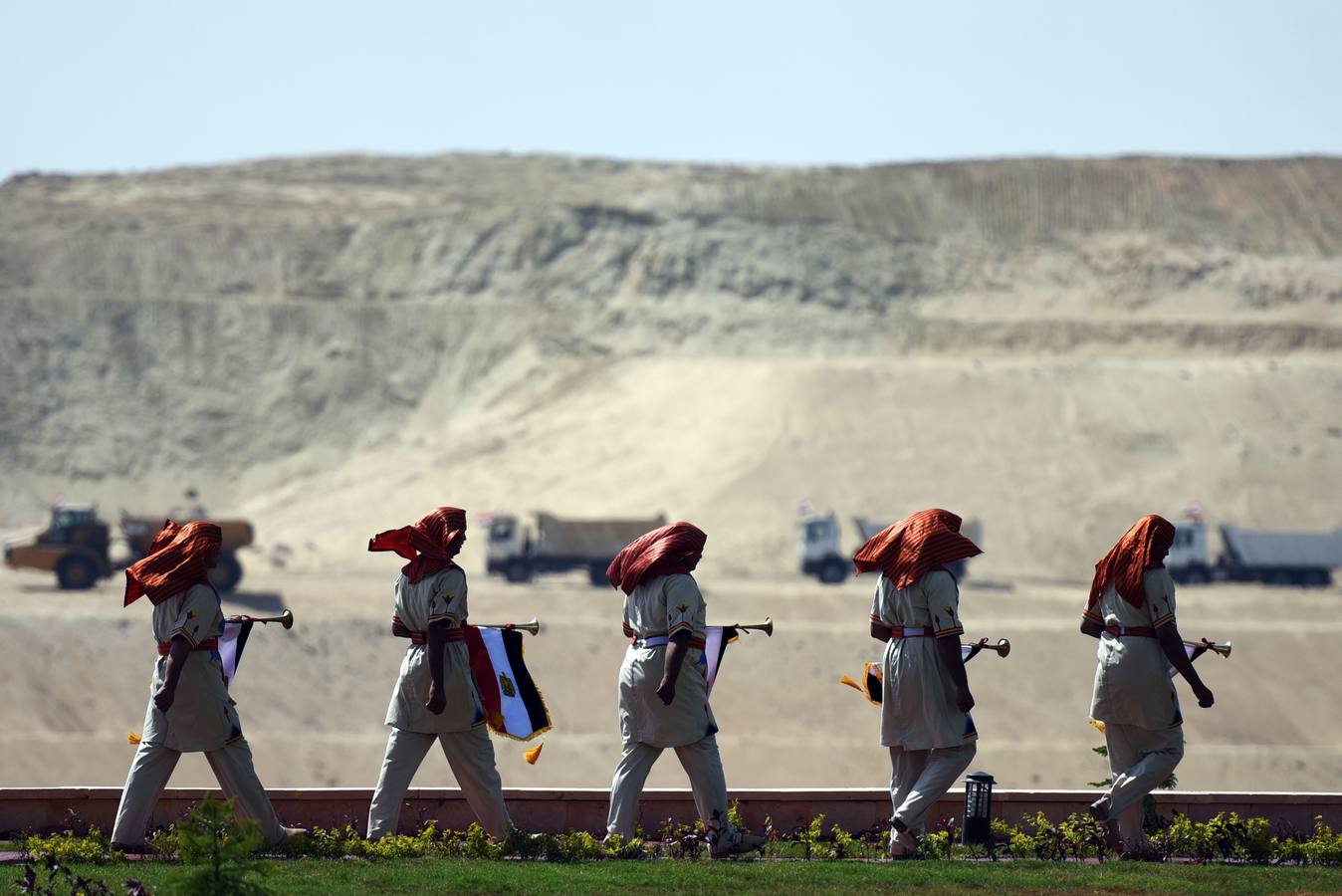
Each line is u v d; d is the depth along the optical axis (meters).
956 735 44.75
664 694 44.62
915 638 45.00
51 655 197.00
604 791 51.19
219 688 44.53
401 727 46.28
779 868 41.47
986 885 39.06
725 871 40.75
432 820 49.97
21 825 48.94
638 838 48.44
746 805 52.16
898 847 45.06
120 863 41.72
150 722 44.53
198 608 43.97
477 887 38.06
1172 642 44.69
